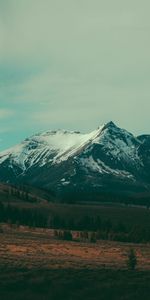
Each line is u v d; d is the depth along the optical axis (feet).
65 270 249.96
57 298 213.66
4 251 304.91
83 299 215.72
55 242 423.64
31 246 354.54
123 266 276.41
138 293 226.99
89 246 405.39
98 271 255.50
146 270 270.67
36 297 211.00
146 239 565.53
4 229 622.54
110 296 221.87
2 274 233.14
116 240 570.05
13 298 206.90
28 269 245.65
